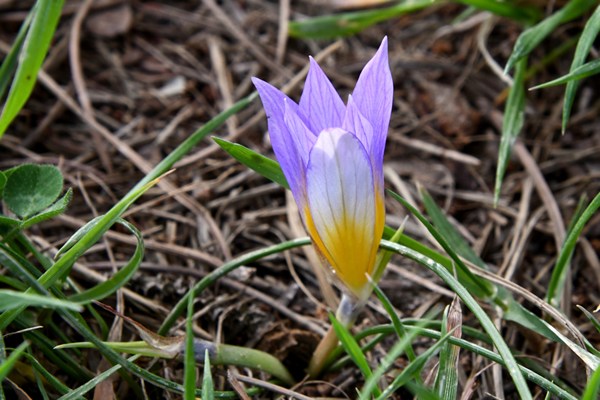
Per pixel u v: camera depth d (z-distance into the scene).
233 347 0.21
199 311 0.23
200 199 0.26
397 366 0.22
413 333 0.18
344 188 0.19
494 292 0.22
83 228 0.20
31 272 0.20
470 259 0.23
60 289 0.21
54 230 0.25
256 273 0.24
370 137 0.19
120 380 0.22
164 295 0.23
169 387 0.20
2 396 0.19
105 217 0.20
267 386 0.21
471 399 0.22
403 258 0.24
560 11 0.24
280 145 0.19
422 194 0.23
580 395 0.22
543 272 0.24
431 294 0.24
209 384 0.18
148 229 0.25
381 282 0.24
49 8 0.21
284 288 0.24
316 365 0.22
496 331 0.19
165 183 0.26
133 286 0.23
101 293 0.21
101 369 0.21
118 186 0.26
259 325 0.23
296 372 0.23
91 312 0.22
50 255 0.24
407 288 0.24
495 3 0.26
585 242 0.25
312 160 0.18
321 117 0.19
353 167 0.19
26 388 0.21
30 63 0.21
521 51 0.23
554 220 0.25
